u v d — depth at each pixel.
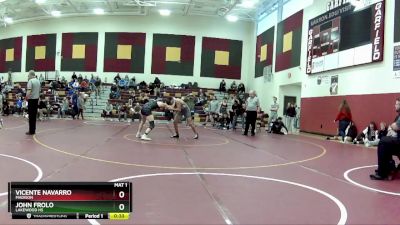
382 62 12.55
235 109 16.73
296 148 10.20
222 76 27.25
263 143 11.19
